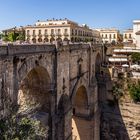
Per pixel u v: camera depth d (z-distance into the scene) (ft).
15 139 57.93
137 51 315.58
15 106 69.26
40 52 98.37
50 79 110.22
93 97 188.96
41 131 71.00
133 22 437.17
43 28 441.27
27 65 89.15
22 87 111.65
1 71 73.56
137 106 213.46
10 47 77.46
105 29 639.76
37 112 108.58
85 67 173.68
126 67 253.44
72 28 436.35
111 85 225.97
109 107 224.94
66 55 128.06
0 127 59.26
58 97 118.52
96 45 217.36
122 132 218.79
